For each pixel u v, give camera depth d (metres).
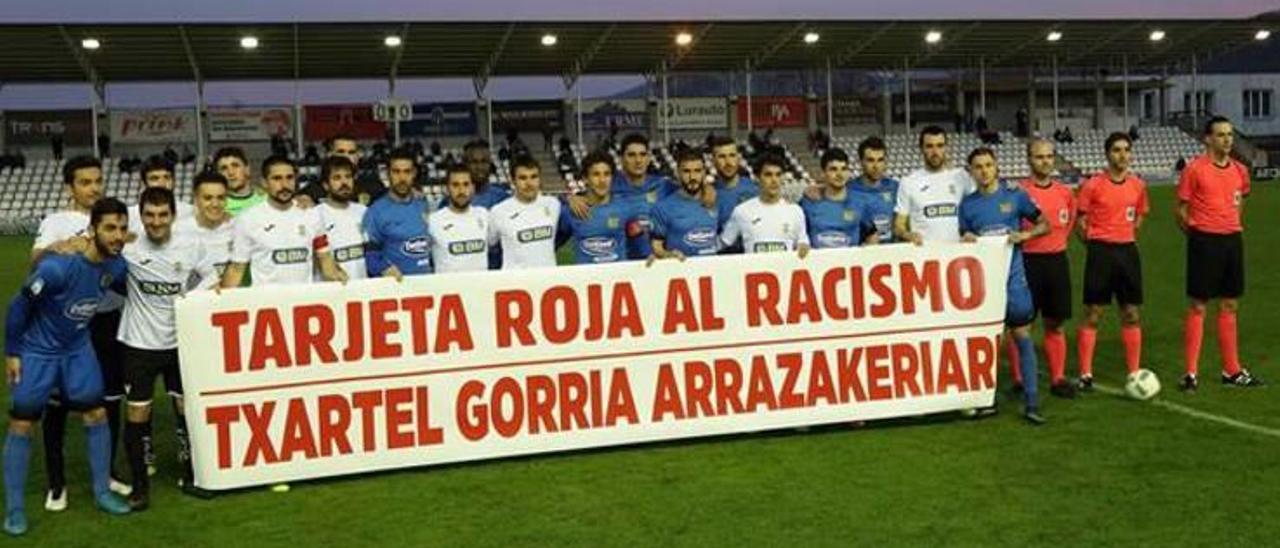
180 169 33.53
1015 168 39.31
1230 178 7.57
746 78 39.09
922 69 40.47
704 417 6.57
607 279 6.39
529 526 5.12
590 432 6.39
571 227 7.14
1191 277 7.64
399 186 6.88
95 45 28.69
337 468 6.03
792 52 36.25
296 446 5.97
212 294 5.81
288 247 6.34
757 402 6.65
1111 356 9.20
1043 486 5.49
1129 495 5.31
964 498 5.34
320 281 6.63
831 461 6.08
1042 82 43.09
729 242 7.12
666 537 4.91
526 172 6.91
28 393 5.29
